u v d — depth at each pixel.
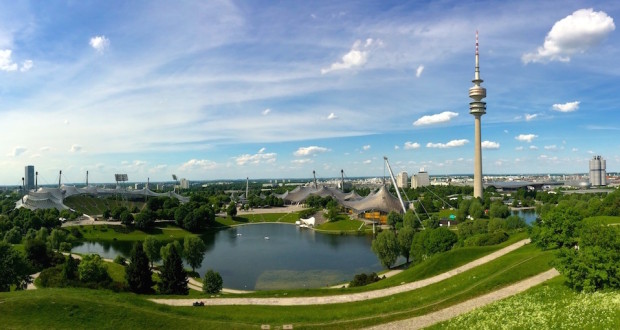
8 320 52.88
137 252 90.25
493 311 51.44
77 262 111.81
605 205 140.38
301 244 194.50
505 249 96.00
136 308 61.34
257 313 63.84
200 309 65.69
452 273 85.62
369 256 159.38
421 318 56.66
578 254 53.09
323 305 70.38
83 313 56.44
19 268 91.25
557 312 45.00
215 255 168.00
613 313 40.28
